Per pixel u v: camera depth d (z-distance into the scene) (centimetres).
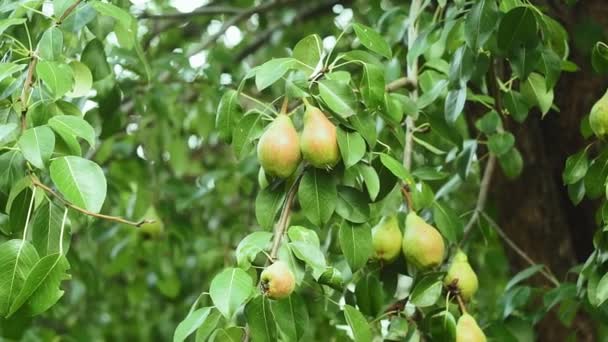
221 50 319
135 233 314
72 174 192
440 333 213
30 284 189
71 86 204
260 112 209
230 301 189
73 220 239
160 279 334
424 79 246
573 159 226
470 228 260
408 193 223
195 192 327
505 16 219
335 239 228
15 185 198
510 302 244
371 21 297
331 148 201
